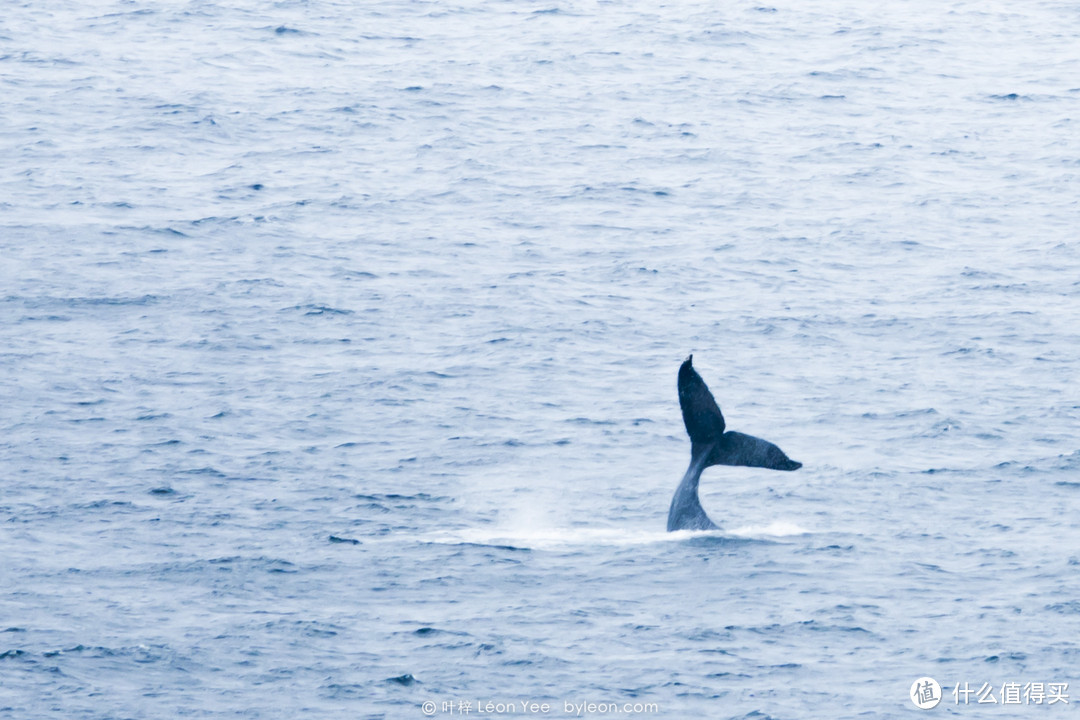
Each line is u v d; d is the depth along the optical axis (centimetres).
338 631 6994
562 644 6806
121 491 9656
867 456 10631
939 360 13362
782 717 5969
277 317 14625
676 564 8062
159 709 6019
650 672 6450
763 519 9106
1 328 14038
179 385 12462
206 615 7231
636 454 10838
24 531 8762
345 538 8688
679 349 13800
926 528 8831
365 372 12925
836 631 6944
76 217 18350
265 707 6062
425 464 10494
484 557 8256
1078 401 12012
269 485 9894
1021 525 8888
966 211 19388
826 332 14338
